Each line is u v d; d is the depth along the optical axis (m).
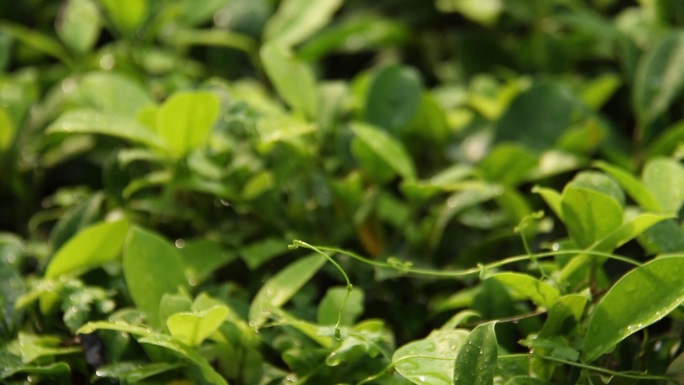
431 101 0.82
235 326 0.71
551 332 0.70
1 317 0.73
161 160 0.77
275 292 0.72
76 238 0.74
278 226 0.78
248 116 0.77
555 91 0.83
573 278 0.71
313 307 0.74
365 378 0.70
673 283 0.68
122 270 0.75
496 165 0.79
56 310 0.74
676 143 0.80
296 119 0.78
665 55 0.83
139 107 0.79
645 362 0.71
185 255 0.76
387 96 0.81
